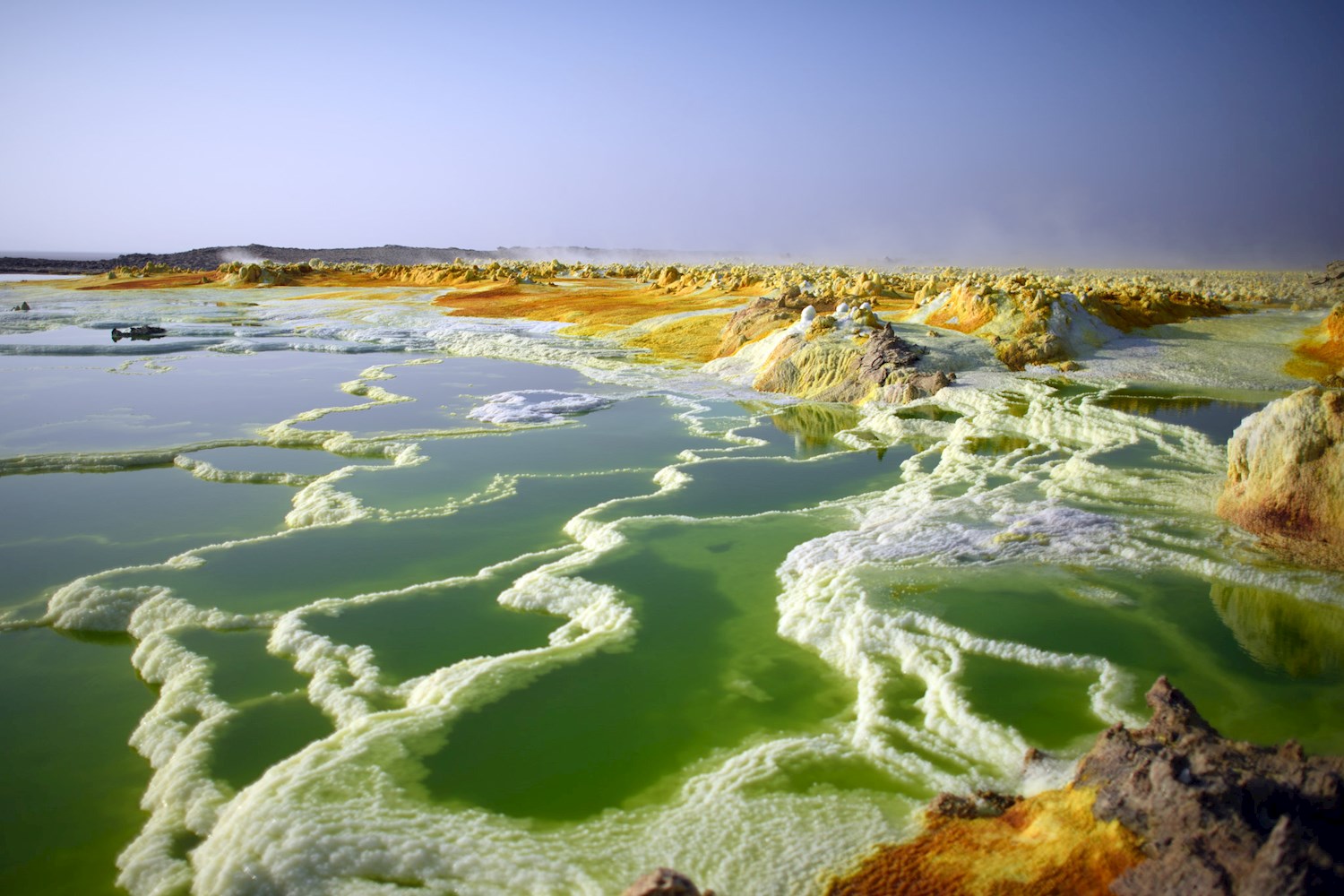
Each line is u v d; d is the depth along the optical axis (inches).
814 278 1822.1
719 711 224.8
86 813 196.9
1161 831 143.6
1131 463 457.4
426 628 282.8
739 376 838.5
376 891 156.5
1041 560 318.0
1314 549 319.3
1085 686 231.0
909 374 712.4
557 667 248.5
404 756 200.4
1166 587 296.2
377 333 1262.3
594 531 376.8
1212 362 805.2
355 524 397.1
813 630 267.6
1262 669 240.8
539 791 188.7
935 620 267.9
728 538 363.9
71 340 1151.6
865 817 174.4
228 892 157.3
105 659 275.3
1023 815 166.6
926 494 422.3
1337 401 325.7
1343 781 146.0
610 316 1337.4
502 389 791.7
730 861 161.8
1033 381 721.6
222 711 231.9
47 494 454.0
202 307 1664.6
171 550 371.6
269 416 657.0
